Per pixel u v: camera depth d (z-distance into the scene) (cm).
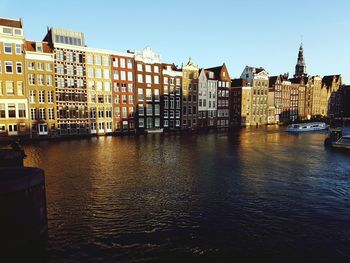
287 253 1288
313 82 12950
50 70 5738
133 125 7206
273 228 1538
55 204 1856
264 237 1438
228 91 9600
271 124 10781
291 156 3778
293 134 7038
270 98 10944
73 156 3588
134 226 1538
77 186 2261
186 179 2519
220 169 2936
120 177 2561
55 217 1644
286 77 12812
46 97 5697
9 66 5231
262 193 2138
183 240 1395
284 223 1602
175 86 8019
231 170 2895
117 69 6800
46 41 6319
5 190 1047
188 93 8369
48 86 5722
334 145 4622
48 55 5688
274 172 2822
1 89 5172
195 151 4138
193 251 1297
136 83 7144
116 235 1434
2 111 5197
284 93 11512
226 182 2434
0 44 5106
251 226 1559
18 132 5362
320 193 2147
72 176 2570
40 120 5634
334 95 14362
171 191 2166
